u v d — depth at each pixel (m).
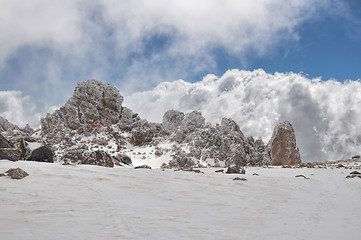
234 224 9.47
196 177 19.80
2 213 8.81
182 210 11.08
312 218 10.80
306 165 37.38
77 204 10.65
